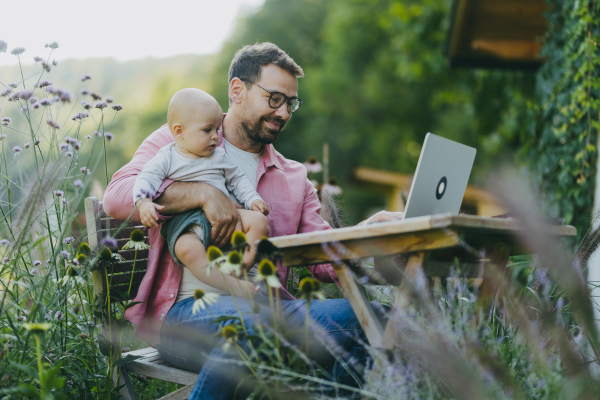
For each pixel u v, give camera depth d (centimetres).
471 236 150
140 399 218
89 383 189
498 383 127
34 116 225
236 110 222
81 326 199
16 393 162
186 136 195
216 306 172
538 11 531
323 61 2102
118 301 188
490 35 573
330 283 233
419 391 141
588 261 181
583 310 130
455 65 616
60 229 207
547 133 426
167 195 187
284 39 2247
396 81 1728
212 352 158
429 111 1703
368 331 150
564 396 130
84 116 222
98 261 182
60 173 171
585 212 359
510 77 727
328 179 387
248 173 221
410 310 149
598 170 361
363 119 1836
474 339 150
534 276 213
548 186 398
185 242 179
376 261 164
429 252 141
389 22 1255
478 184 129
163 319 187
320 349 168
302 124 1934
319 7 2281
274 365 152
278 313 156
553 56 443
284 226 223
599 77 369
